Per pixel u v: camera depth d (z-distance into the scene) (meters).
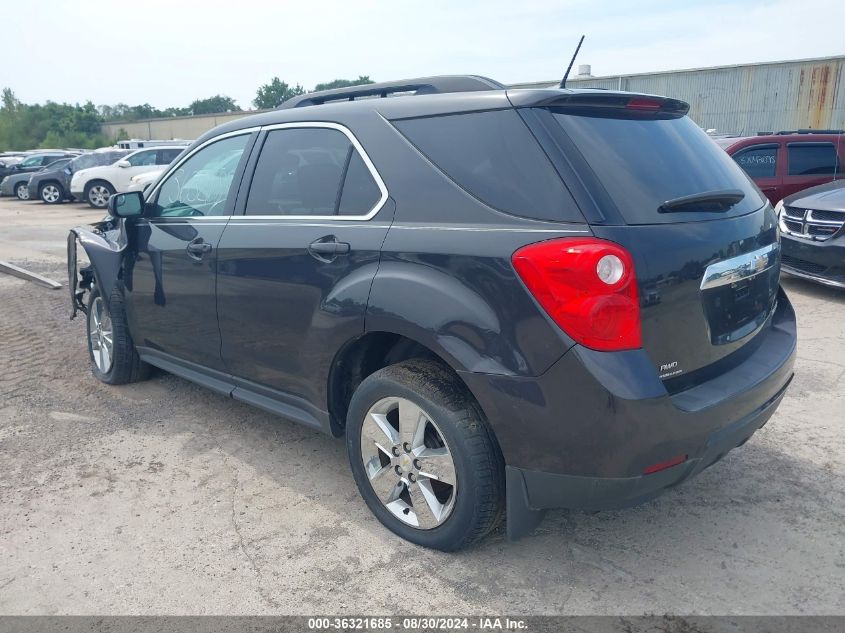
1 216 17.72
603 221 2.27
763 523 3.01
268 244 3.20
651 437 2.26
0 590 2.63
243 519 3.11
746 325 2.80
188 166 3.94
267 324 3.27
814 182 9.01
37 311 6.88
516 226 2.39
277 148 3.37
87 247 4.59
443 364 2.75
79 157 21.98
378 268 2.73
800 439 3.78
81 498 3.29
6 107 89.38
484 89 2.92
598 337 2.23
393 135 2.85
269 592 2.62
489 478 2.56
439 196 2.63
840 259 6.45
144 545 2.91
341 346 2.91
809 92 24.88
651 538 2.92
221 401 4.48
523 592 2.59
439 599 2.56
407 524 2.87
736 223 2.71
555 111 2.50
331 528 3.03
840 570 2.68
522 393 2.35
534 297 2.30
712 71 26.41
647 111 2.79
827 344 5.39
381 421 2.87
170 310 3.93
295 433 4.01
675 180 2.59
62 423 4.15
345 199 2.97
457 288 2.48
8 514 3.15
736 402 2.50
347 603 2.55
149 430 4.05
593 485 2.35
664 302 2.34
